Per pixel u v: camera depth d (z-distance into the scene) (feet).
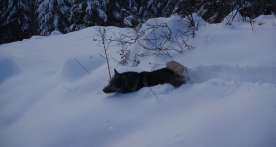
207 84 10.08
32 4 78.07
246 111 7.45
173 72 11.50
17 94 12.81
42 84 14.06
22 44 30.78
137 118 8.75
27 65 19.21
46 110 10.45
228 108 7.89
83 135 8.25
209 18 24.09
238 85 9.50
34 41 32.58
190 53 13.79
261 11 20.93
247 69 11.00
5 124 10.32
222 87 9.62
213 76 11.60
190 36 15.43
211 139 6.60
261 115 7.10
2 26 65.98
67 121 8.99
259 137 6.31
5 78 15.92
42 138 8.32
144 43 15.78
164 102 9.55
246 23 17.40
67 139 8.17
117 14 49.08
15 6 63.36
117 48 21.75
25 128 9.18
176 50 14.06
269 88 8.70
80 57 17.10
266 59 11.32
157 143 6.98
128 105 9.72
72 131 8.46
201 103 8.92
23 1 65.57
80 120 8.95
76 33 34.24
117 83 10.80
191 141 6.70
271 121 6.77
